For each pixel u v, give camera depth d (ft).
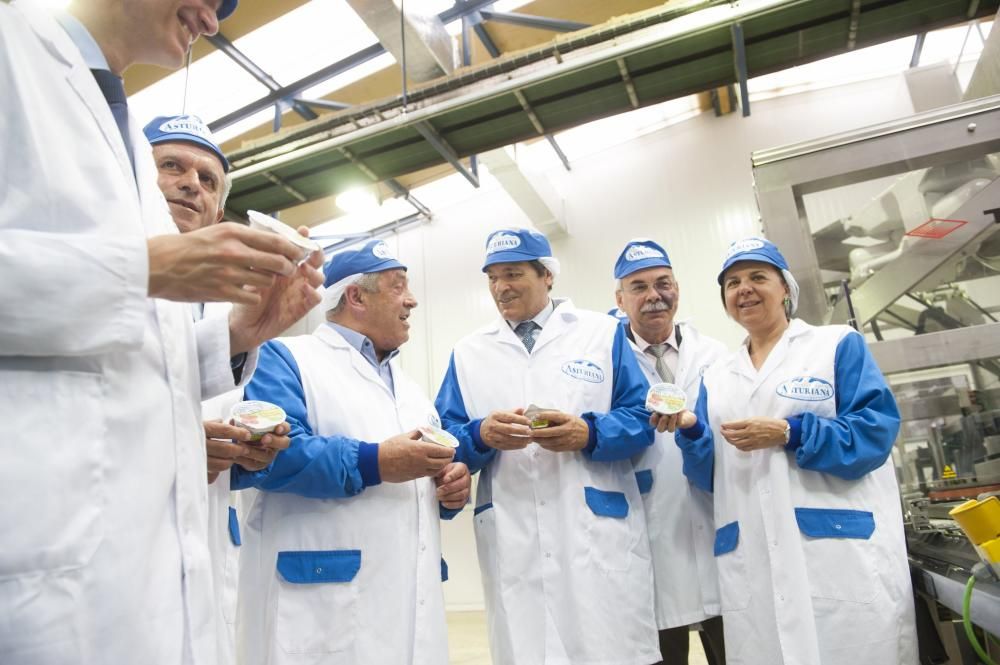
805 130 19.30
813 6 9.23
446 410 6.00
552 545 5.13
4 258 1.89
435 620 4.45
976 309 8.39
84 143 2.33
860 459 4.55
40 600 1.88
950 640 5.30
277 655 3.99
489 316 22.93
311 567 4.21
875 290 7.38
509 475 5.43
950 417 7.13
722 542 5.33
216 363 3.15
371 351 5.35
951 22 9.65
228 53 15.06
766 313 5.55
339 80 16.48
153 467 2.31
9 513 1.88
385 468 4.30
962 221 6.83
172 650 2.23
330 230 24.57
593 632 4.77
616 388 5.85
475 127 11.68
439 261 24.31
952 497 6.13
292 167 12.34
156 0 2.68
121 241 2.10
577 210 22.15
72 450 2.03
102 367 2.19
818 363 5.19
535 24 14.21
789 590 4.66
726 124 20.39
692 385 6.90
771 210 7.43
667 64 10.36
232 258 2.25
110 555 2.06
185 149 4.29
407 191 21.98
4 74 2.19
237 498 6.14
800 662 4.49
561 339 5.98
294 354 4.97
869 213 8.43
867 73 19.11
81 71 2.46
